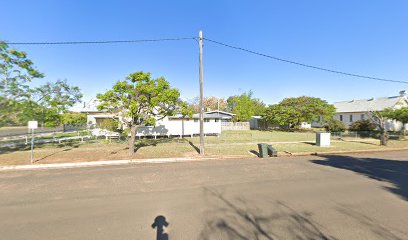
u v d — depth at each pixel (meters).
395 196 6.26
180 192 6.67
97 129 22.19
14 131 35.22
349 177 8.38
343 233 4.20
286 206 5.54
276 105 36.88
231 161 11.91
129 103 13.62
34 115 13.97
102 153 14.00
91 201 5.96
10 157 12.58
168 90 13.60
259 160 12.21
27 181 7.97
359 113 38.00
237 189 6.94
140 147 16.73
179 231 4.30
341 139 23.47
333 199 6.02
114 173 9.14
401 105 35.56
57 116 15.81
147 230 4.35
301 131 35.56
